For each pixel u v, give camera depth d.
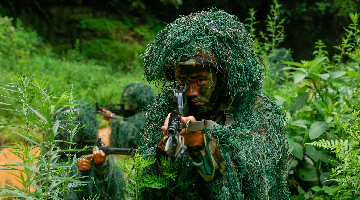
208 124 1.24
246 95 1.40
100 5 14.22
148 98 3.78
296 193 2.32
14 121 6.02
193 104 1.41
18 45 9.92
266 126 1.40
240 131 1.32
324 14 14.21
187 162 1.38
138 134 3.52
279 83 3.80
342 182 1.75
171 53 1.37
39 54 10.38
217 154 1.25
